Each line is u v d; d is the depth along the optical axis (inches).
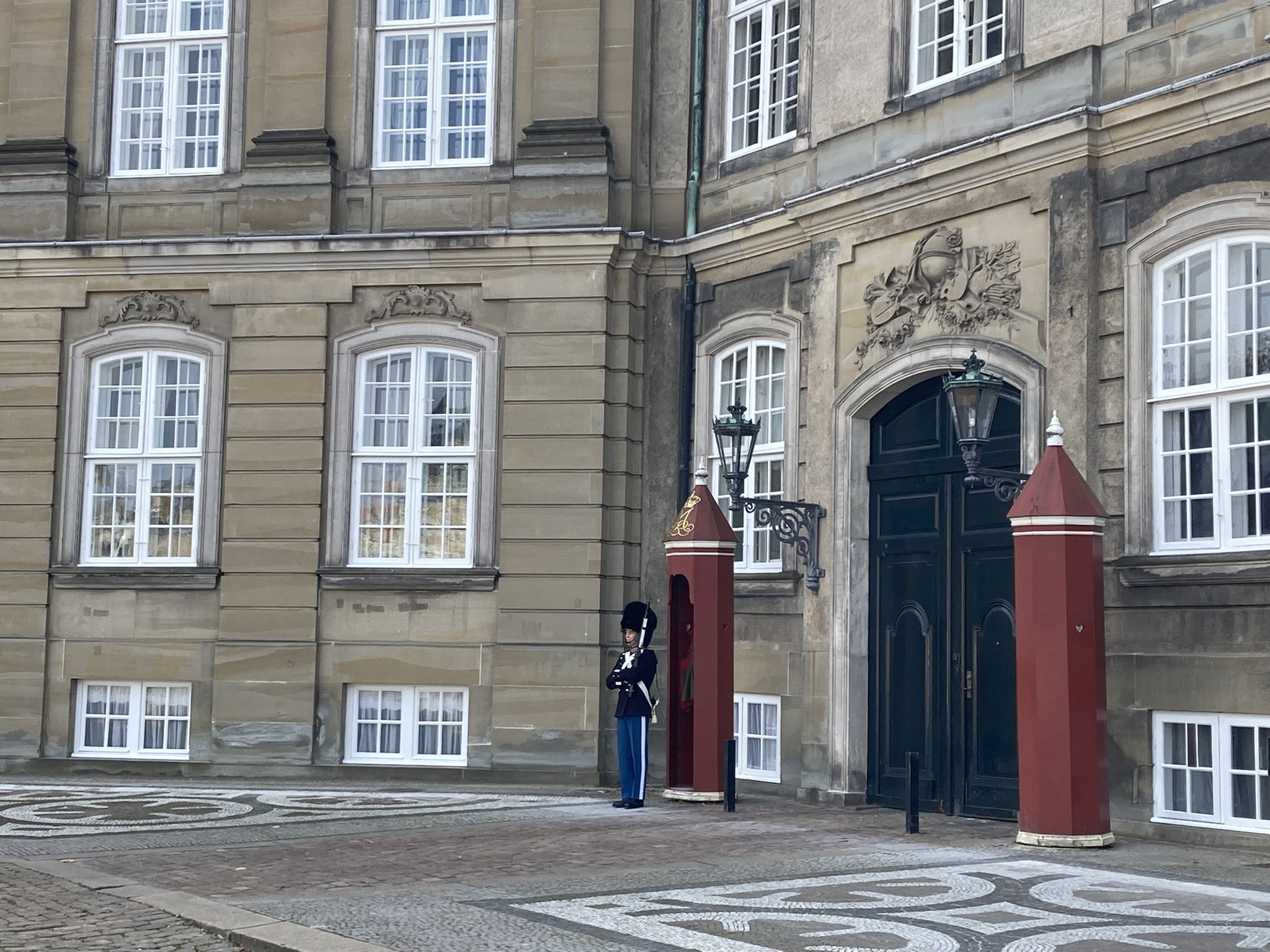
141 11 791.7
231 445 754.2
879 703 622.5
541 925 341.7
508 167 752.3
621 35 747.4
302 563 741.3
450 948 317.1
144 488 768.3
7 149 783.7
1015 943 324.2
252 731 735.7
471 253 737.0
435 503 745.6
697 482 625.9
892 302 616.1
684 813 580.4
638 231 740.7
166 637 753.0
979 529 581.3
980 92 592.4
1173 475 518.0
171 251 760.3
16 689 758.5
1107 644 520.7
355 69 767.7
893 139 629.9
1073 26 559.2
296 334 753.6
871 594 633.0
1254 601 478.3
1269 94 487.5
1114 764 514.9
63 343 775.7
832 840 494.6
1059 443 485.1
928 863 439.2
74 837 506.0
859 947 319.3
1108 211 538.3
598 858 454.6
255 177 762.2
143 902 375.9
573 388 725.3
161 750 755.4
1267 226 491.2
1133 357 525.3
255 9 780.0
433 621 729.6
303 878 415.5
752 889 393.1
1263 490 491.8
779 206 693.9
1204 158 510.0
